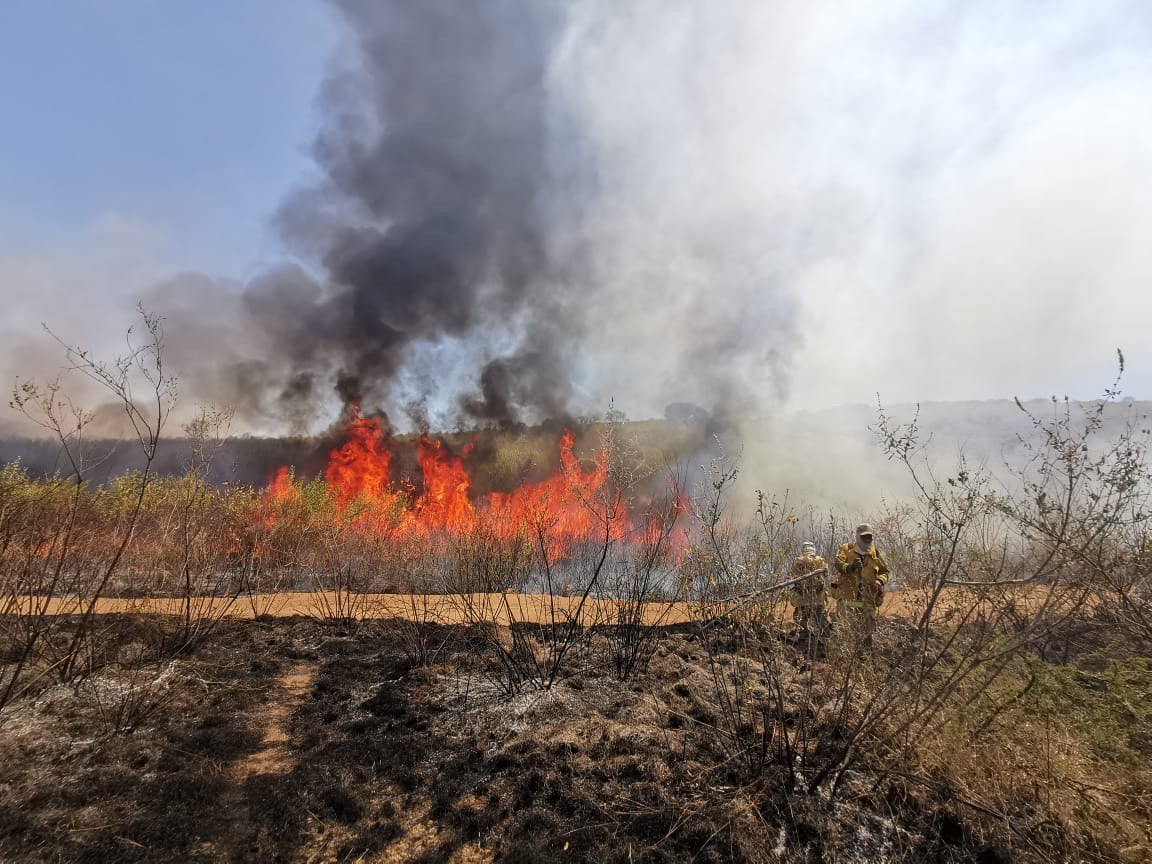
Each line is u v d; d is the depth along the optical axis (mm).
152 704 4062
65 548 4613
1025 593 3184
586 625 6605
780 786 3215
